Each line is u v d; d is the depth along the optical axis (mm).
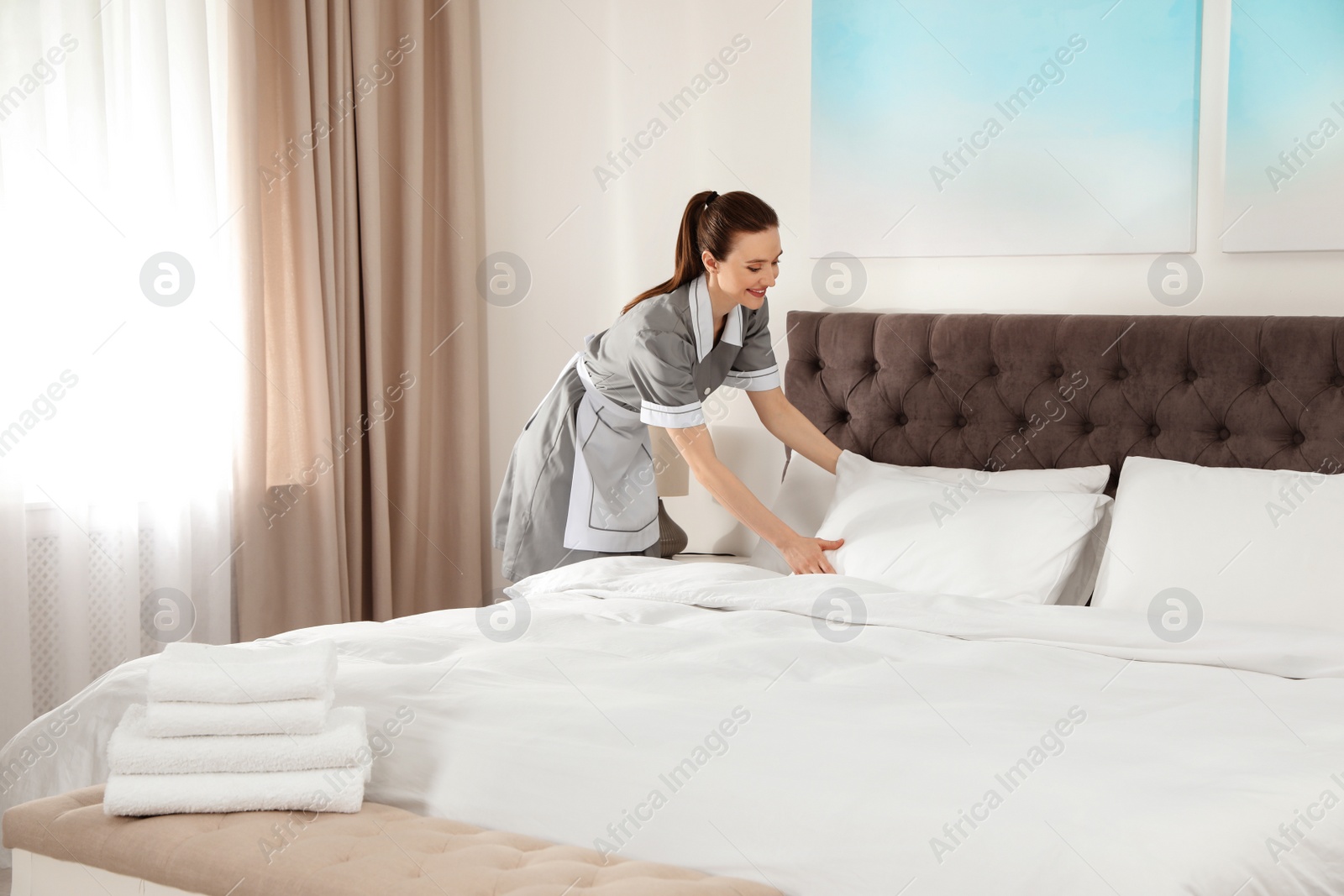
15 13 2484
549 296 3451
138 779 1378
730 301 2430
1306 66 2414
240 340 2959
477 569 3521
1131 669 1802
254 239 2945
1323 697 1649
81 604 2619
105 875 1317
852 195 2959
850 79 2936
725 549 3193
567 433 2648
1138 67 2598
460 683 1683
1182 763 1354
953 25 2801
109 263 2646
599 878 1168
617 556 2660
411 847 1252
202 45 2844
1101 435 2604
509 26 3439
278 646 1827
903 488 2541
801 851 1205
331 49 3131
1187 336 2496
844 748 1379
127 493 2701
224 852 1250
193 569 2902
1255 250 2490
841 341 2908
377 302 3264
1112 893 1083
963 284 2854
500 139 3488
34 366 2543
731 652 1854
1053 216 2715
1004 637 1988
